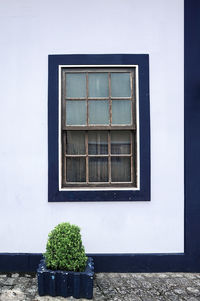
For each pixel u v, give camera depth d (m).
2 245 3.64
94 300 2.85
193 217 3.65
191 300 2.88
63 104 3.69
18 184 3.63
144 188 3.61
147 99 3.63
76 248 2.94
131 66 3.65
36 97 3.64
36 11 3.62
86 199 3.59
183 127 3.66
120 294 2.99
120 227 3.62
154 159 3.64
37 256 3.59
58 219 3.61
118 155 3.71
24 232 3.63
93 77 3.71
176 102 3.65
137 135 3.64
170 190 3.65
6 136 3.64
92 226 3.61
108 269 3.59
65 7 3.62
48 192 3.59
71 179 3.72
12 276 3.46
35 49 3.63
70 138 3.73
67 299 2.85
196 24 3.66
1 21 3.63
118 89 3.71
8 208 3.63
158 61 3.64
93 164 3.73
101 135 3.73
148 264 3.60
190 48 3.65
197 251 3.65
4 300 2.83
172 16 3.64
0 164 3.64
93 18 3.62
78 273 2.85
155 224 3.64
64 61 3.63
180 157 3.66
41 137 3.64
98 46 3.63
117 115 3.71
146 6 3.63
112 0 3.62
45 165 3.63
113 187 3.66
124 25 3.63
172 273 3.59
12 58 3.64
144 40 3.64
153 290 3.09
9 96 3.63
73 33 3.63
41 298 2.87
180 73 3.66
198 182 3.66
